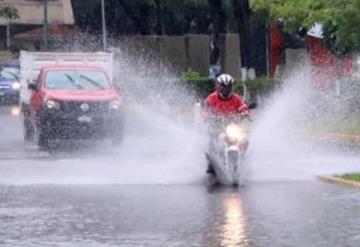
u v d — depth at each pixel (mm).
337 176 34594
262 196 30312
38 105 46531
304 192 31219
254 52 88750
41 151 45938
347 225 24859
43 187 32406
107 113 46094
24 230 24359
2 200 29391
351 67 67375
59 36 113188
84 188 32156
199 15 114438
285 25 71812
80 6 118688
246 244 22391
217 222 25438
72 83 47562
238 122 34625
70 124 45750
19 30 120312
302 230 24203
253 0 70875
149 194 30844
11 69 93500
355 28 55281
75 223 25359
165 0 106875
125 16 116875
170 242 22688
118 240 22984
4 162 40531
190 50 97625
